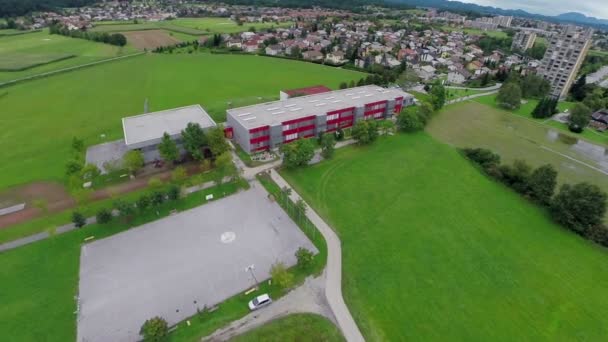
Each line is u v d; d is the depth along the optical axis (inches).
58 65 6053.2
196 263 1973.4
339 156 3233.3
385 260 2047.2
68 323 1610.5
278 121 3240.7
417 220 2420.0
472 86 6077.8
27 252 1998.0
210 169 2901.1
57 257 1978.3
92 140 3339.1
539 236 2331.4
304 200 2568.9
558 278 1996.8
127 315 1656.0
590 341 1635.1
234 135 3430.1
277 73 6122.1
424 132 3902.6
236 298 1764.3
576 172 3230.8
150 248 2069.4
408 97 4296.3
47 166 2878.9
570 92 5885.8
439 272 1987.0
